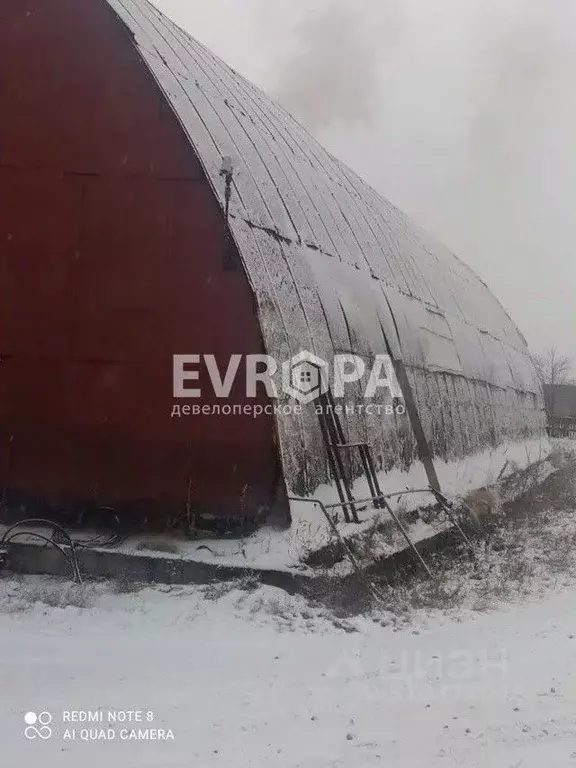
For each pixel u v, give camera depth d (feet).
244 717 13.38
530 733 13.14
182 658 16.71
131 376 25.38
